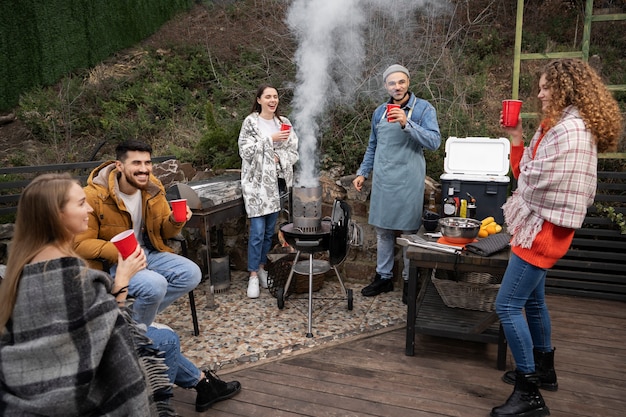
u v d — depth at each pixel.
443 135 4.82
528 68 5.97
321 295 3.90
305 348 3.02
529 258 2.13
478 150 3.51
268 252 4.20
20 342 1.34
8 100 6.41
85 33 6.97
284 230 3.26
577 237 3.91
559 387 2.56
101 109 6.40
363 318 3.44
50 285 1.35
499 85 5.88
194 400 2.50
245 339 3.16
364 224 4.12
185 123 5.96
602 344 3.03
